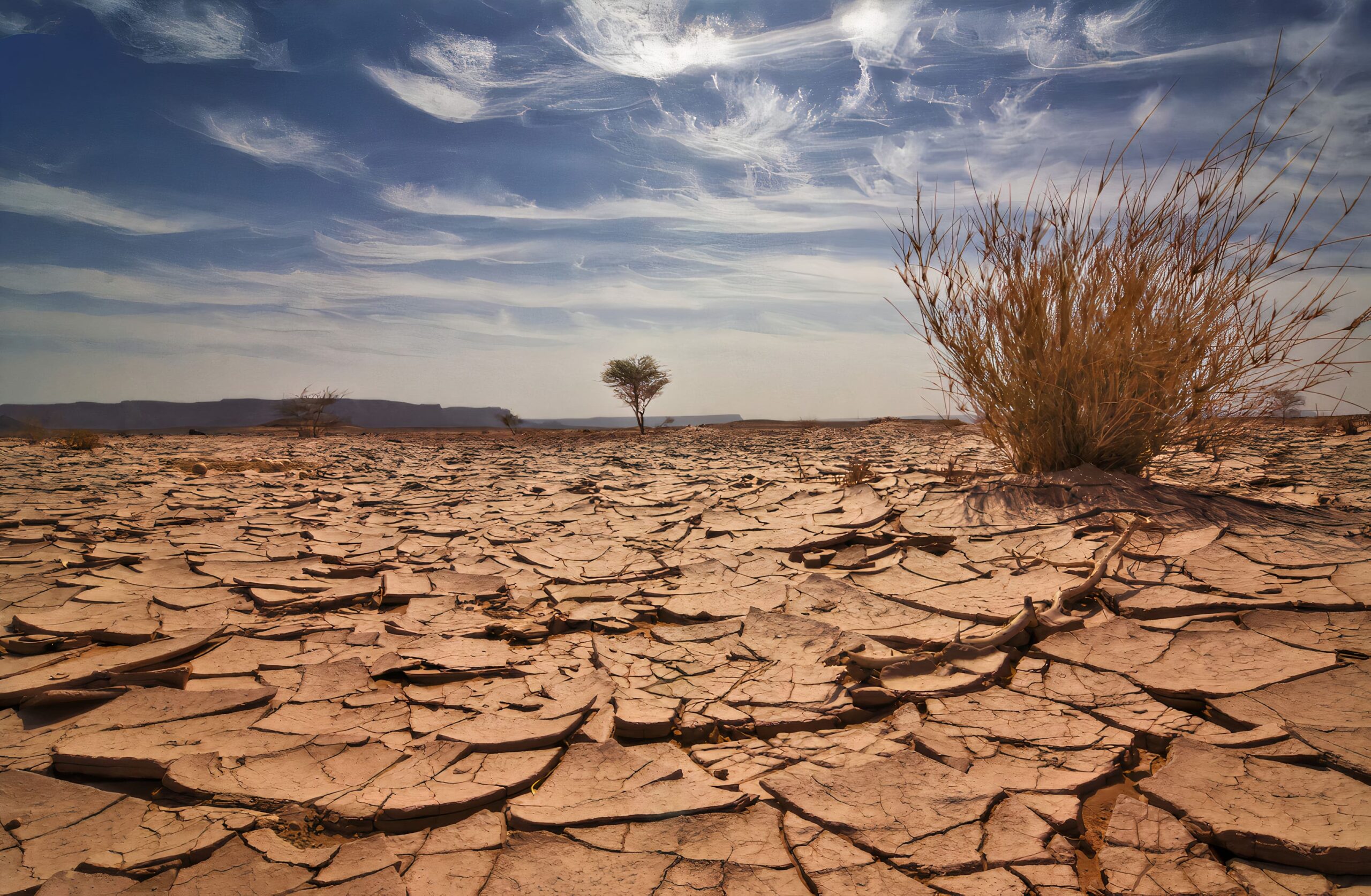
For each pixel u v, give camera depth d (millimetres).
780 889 1726
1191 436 5762
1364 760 2047
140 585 4531
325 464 14141
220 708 2805
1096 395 5754
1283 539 4238
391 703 2881
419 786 2242
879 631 3396
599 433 32938
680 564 4891
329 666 3238
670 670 3113
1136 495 5250
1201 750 2178
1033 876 1719
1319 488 6332
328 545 5840
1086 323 5723
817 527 5523
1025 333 5898
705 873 1789
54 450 17453
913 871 1755
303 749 2490
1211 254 5125
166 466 12789
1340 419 12492
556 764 2443
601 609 4051
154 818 2084
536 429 36812
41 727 2701
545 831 1991
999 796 2045
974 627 3344
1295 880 1675
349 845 1923
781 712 2664
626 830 1973
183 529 6477
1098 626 3211
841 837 1902
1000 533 4812
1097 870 1780
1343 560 3809
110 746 2506
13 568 4934
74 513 7164
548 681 3055
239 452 17344
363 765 2385
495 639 3711
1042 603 3467
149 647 3371
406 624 3836
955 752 2287
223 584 4625
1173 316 5414
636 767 2297
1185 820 1890
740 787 2168
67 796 2199
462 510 7617
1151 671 2762
